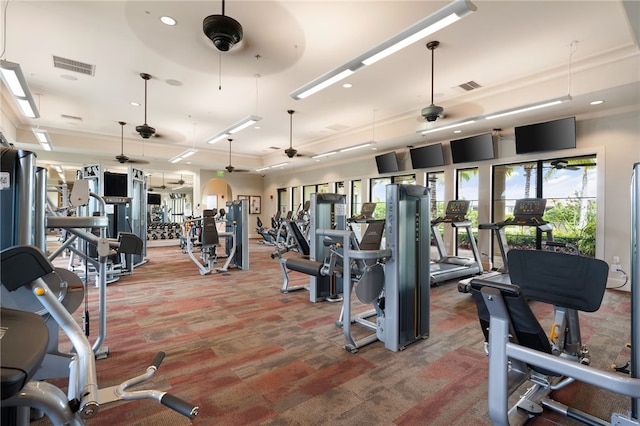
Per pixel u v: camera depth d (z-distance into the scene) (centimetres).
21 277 103
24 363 68
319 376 242
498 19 351
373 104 633
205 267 684
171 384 230
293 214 1193
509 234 677
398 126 731
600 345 298
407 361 267
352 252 278
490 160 674
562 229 597
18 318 89
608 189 523
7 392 63
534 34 380
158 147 1009
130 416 194
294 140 966
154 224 1405
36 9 339
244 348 291
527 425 189
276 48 415
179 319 368
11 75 365
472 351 286
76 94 585
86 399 88
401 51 421
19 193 176
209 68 476
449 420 192
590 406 209
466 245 752
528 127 594
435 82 522
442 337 318
